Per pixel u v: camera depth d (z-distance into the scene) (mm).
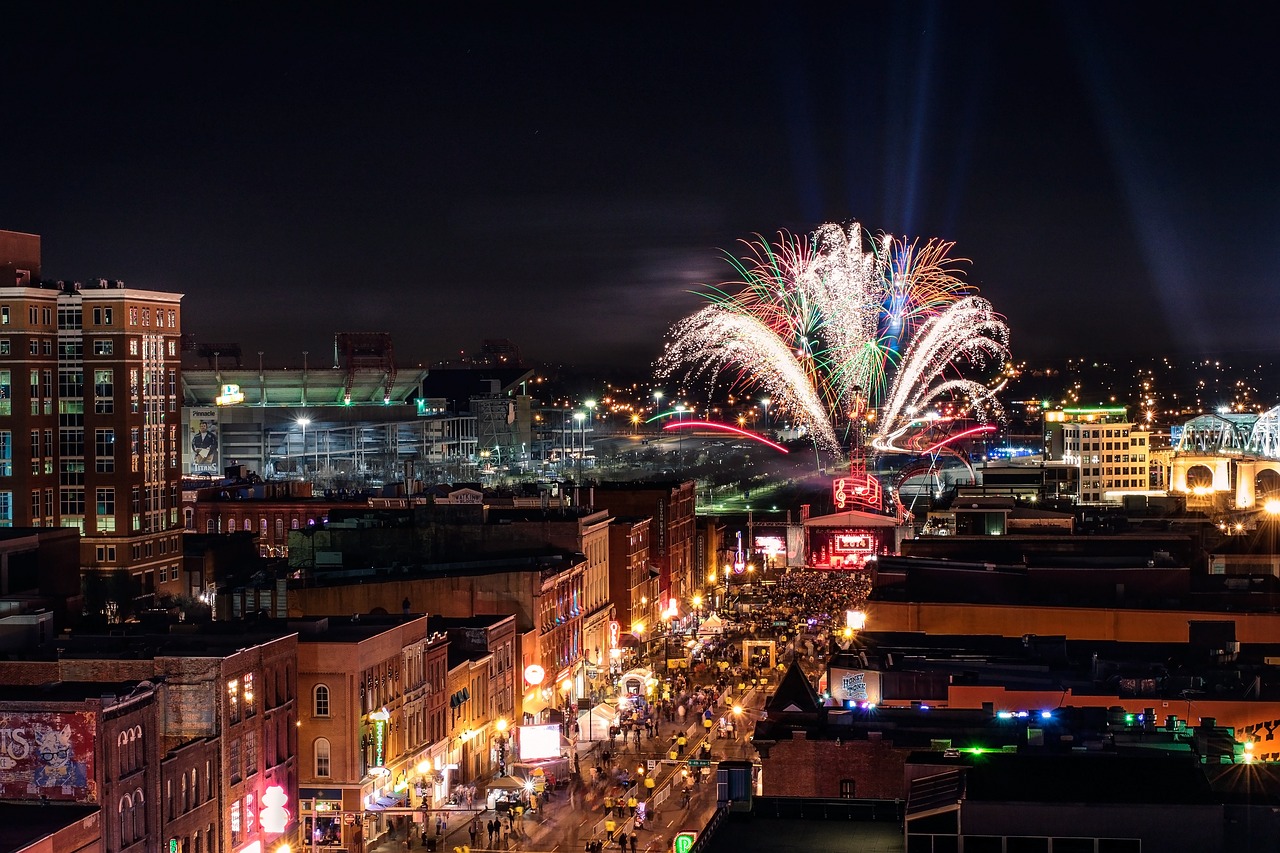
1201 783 70688
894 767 93500
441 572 172500
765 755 94750
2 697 97562
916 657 124625
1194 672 118938
